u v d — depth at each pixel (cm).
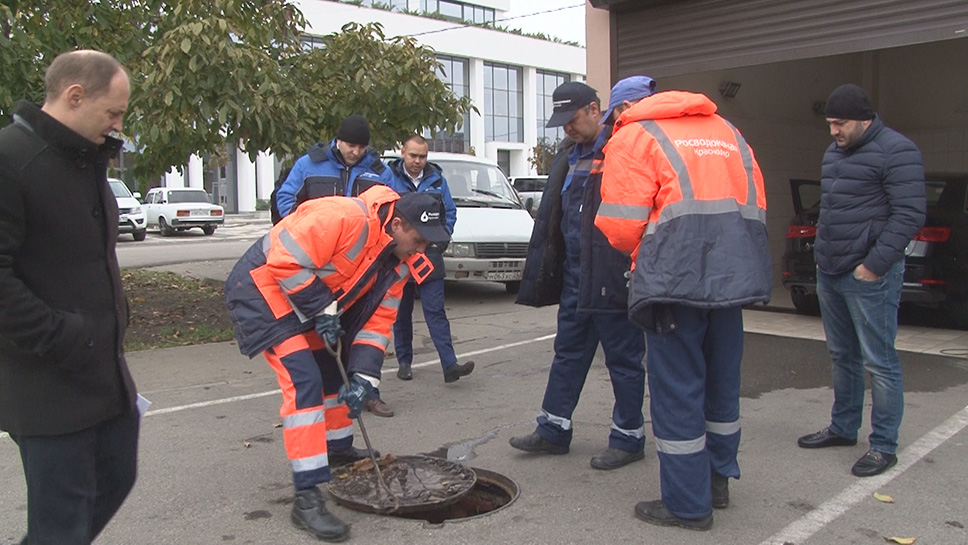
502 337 822
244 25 878
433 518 397
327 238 342
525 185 2288
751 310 955
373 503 377
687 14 801
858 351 449
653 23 830
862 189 414
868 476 417
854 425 459
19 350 238
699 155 339
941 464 433
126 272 1383
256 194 4194
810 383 613
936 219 767
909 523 361
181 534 357
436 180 607
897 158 404
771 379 626
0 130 236
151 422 529
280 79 828
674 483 354
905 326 852
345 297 368
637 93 394
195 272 1403
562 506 384
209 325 878
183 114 766
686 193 333
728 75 1086
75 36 867
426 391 603
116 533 358
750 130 1137
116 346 259
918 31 647
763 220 354
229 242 2352
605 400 574
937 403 550
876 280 411
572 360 442
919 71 1293
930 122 1291
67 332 234
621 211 342
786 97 1205
